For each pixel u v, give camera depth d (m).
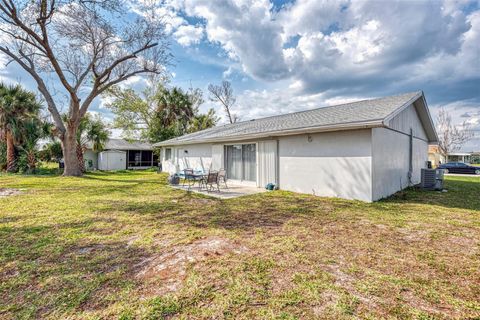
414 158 10.15
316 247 3.43
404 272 2.71
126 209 5.86
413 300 2.19
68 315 1.99
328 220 4.88
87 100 14.52
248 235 3.97
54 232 4.10
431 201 6.75
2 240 3.71
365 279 2.55
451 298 2.22
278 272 2.70
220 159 11.85
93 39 12.81
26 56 13.31
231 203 6.67
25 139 15.54
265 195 7.95
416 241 3.67
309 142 8.09
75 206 6.14
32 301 2.19
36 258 3.08
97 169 22.08
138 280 2.54
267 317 1.95
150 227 4.42
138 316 1.97
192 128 24.98
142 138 23.44
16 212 5.48
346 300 2.17
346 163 7.09
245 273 2.67
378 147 6.93
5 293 2.31
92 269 2.79
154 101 24.02
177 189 9.45
